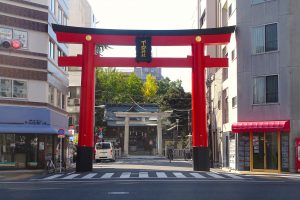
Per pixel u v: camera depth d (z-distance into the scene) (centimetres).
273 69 3381
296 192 1762
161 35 3325
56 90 4056
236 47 3597
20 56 3472
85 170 3234
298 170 3197
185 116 8231
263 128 3338
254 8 3506
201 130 3241
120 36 3325
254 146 3459
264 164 3394
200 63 3294
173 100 8381
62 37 3278
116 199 1537
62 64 3291
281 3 3369
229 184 2131
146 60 3291
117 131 8456
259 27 3475
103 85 8931
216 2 5269
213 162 4609
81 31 3291
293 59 3297
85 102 3244
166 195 1648
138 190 1833
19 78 3456
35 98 3544
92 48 3303
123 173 2975
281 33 3353
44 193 1759
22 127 3406
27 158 3466
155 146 8494
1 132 3291
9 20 3419
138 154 8294
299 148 3195
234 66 3691
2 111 3356
